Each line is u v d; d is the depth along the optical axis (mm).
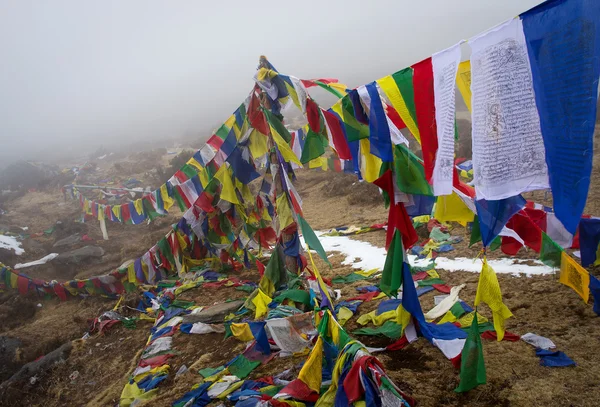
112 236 20516
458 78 4504
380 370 4531
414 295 5957
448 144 4359
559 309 6340
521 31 3598
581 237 6328
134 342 9695
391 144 5375
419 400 5012
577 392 4582
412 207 5820
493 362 5414
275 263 9227
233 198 9828
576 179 3352
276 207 8867
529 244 6055
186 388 6738
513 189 3922
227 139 9953
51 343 10836
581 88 3215
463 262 9078
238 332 7832
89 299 13367
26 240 20938
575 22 3182
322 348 5781
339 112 5863
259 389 5961
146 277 12484
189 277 12016
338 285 9461
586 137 3229
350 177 20000
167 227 20266
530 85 3654
